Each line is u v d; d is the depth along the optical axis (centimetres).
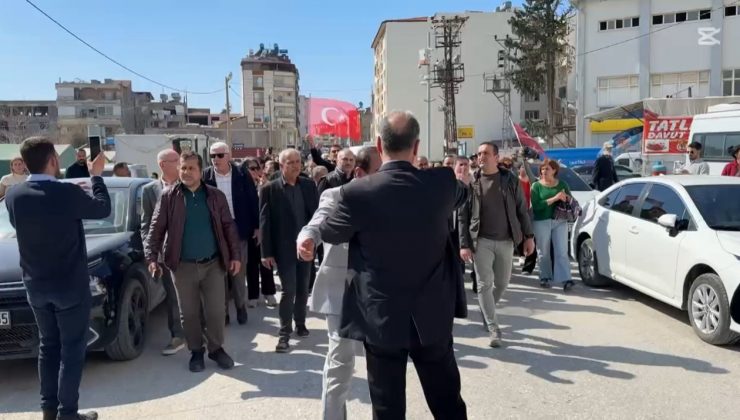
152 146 2808
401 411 283
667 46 3300
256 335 616
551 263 802
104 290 493
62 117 8656
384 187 277
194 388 470
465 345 565
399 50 6128
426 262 279
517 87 4856
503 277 573
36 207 376
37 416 425
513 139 5266
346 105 2866
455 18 4856
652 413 408
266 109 11219
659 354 529
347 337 285
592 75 3488
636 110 2456
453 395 296
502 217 561
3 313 454
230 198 664
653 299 730
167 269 532
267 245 556
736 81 3184
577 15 3528
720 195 626
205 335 548
